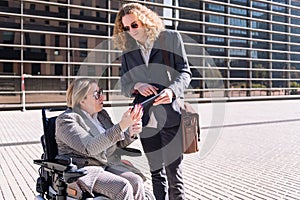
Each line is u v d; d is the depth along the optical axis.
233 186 4.52
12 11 14.55
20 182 4.65
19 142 7.50
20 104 14.63
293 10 22.58
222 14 19.47
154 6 17.22
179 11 18.02
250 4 20.67
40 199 2.88
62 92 15.52
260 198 4.05
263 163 5.79
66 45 15.64
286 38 22.38
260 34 21.17
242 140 7.87
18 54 14.69
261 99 21.09
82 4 15.93
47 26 15.25
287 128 9.82
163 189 3.05
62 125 2.69
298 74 22.81
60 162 2.55
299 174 5.09
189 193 4.24
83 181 2.50
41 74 15.12
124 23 2.90
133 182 2.68
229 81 19.70
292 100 21.75
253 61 20.81
